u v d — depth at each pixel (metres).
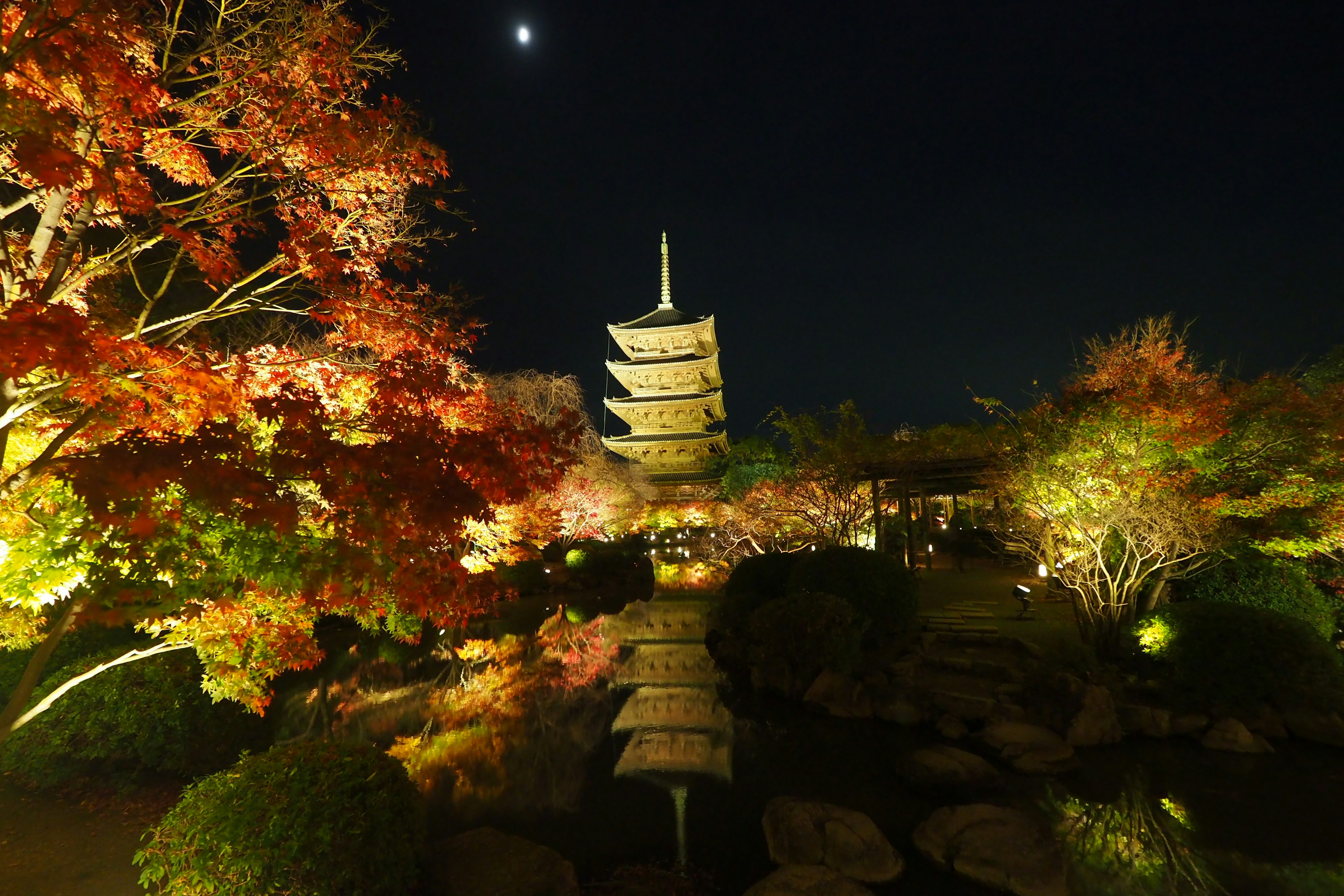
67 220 4.49
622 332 46.19
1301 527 8.77
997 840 5.44
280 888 3.93
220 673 4.38
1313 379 12.05
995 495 14.88
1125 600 9.27
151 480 2.81
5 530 3.54
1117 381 13.59
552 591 23.80
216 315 4.32
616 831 6.27
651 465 47.94
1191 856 5.46
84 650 8.02
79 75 2.94
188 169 4.57
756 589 14.31
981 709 8.41
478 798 7.03
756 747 8.40
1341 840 5.62
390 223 5.08
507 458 3.98
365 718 9.70
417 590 3.89
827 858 5.41
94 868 4.95
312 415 3.47
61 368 2.68
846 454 15.78
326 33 4.33
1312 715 7.53
